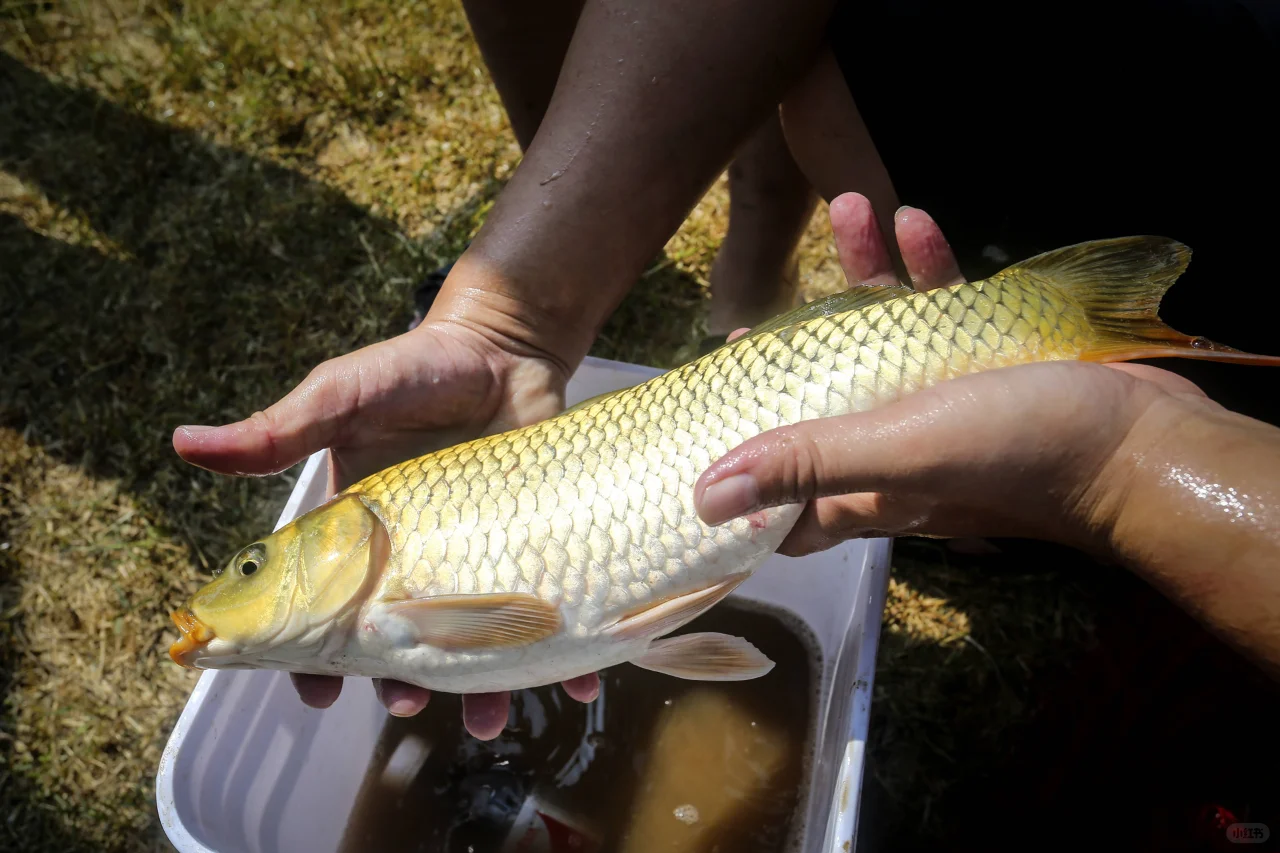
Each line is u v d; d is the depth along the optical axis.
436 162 0.69
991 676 0.48
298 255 0.66
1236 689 0.37
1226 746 0.37
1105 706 0.41
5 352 0.63
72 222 0.69
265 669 0.34
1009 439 0.26
